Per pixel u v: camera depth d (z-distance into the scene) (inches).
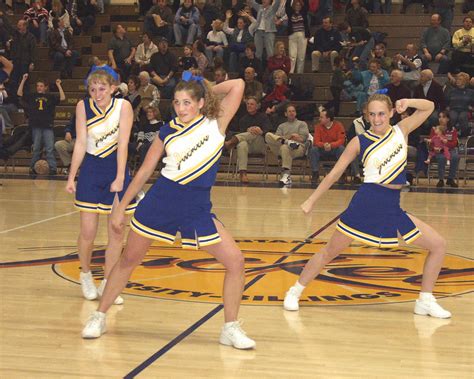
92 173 234.1
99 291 243.3
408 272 294.2
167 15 847.1
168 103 753.6
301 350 188.9
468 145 661.3
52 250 333.1
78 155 231.5
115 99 234.5
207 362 177.6
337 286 267.9
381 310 233.3
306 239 376.8
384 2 848.3
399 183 222.4
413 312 231.3
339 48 777.6
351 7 809.5
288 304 231.5
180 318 219.9
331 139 654.5
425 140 655.8
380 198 221.5
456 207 511.8
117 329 206.8
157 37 842.2
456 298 251.4
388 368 175.0
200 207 188.2
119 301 235.8
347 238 225.8
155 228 188.9
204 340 197.2
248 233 394.6
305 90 753.6
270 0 778.8
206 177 187.5
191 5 836.6
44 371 168.6
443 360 182.1
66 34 855.7
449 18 792.9
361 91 718.5
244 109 701.3
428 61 761.0
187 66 770.2
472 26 748.0
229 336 191.0
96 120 230.5
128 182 234.8
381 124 221.0
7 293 249.3
